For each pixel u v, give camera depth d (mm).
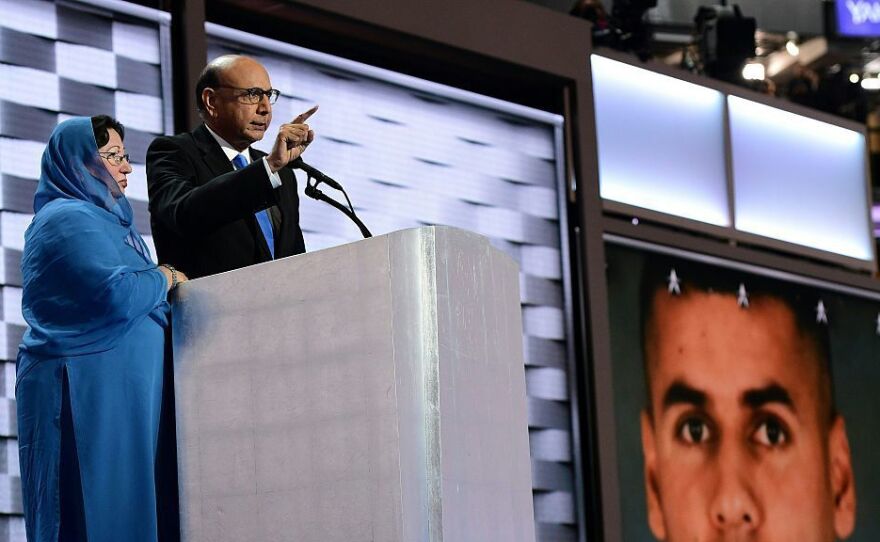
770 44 21688
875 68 21953
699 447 14969
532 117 14398
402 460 5645
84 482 5863
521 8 14297
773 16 21109
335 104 12906
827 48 21312
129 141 11227
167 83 11516
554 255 14250
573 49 14664
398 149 13258
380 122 13195
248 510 5910
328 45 13062
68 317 6039
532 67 14195
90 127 6387
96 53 11195
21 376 6082
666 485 14625
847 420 16188
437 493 5590
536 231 14156
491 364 6137
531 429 13695
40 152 10750
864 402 16406
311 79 12789
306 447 5844
